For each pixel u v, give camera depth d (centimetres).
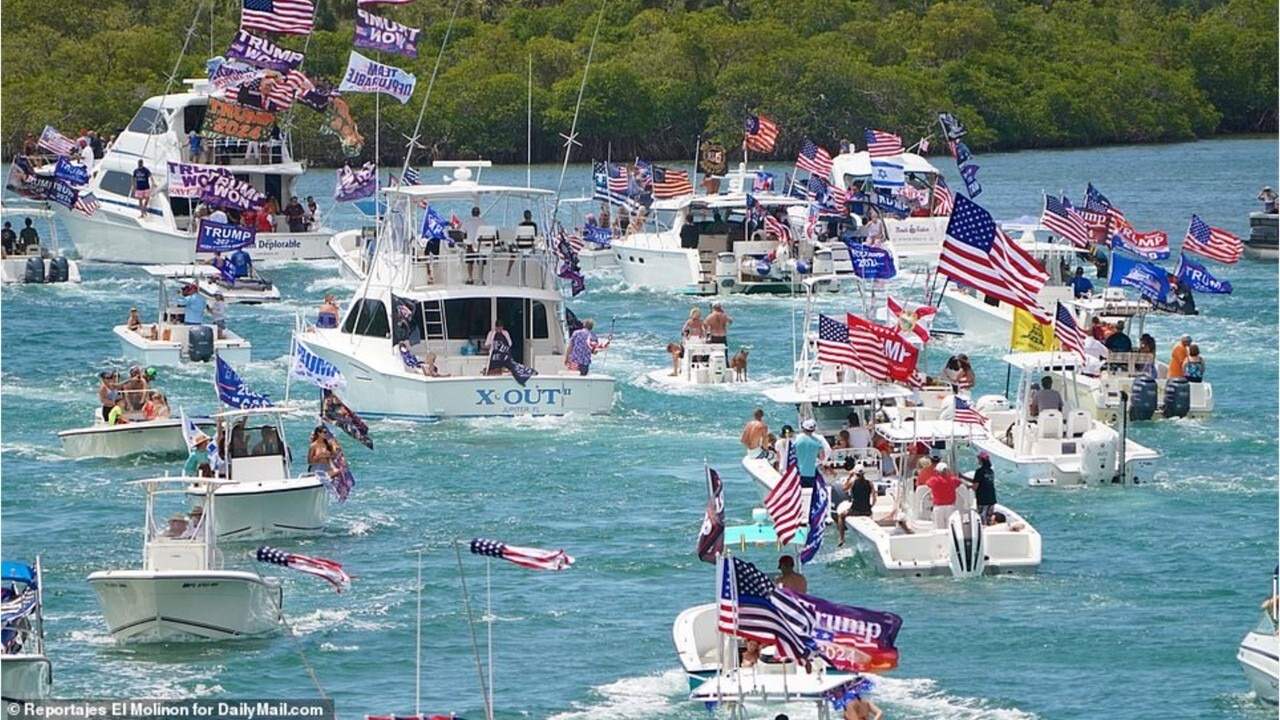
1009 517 13050
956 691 10469
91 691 10444
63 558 13188
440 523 14088
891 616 9006
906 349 14200
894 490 13625
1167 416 17575
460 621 11738
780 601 9075
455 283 17862
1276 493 14800
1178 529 13775
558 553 9112
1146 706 10231
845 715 9606
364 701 10400
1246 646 10381
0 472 15725
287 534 13625
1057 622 11638
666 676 10762
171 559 11500
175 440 16288
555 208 19162
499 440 16750
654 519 14162
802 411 14925
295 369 14112
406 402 17325
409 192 17975
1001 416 15962
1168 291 18412
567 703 10338
